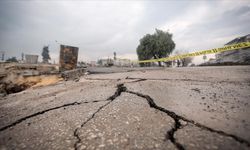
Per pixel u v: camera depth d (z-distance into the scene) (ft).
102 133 5.02
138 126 5.26
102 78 14.64
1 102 11.35
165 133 4.77
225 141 4.22
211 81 11.03
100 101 7.72
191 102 7.00
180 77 12.54
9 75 21.08
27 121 6.63
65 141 4.81
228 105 6.53
